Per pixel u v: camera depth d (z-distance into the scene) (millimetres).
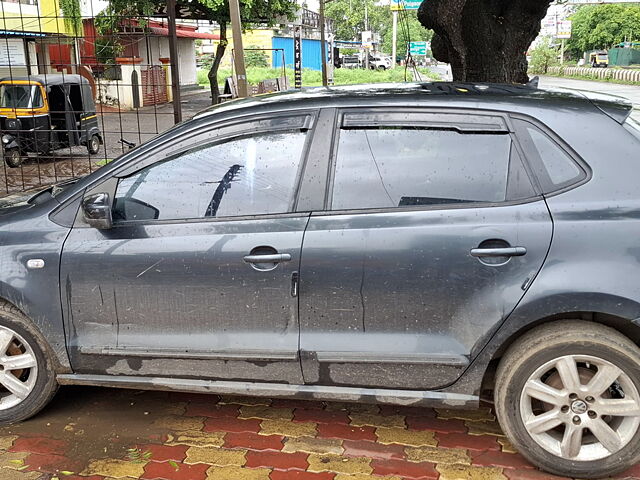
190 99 29734
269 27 22578
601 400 2932
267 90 21953
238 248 3135
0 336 3451
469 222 2977
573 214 2906
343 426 3543
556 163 2986
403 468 3146
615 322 3000
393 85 3578
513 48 7508
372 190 3117
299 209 3150
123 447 3355
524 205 2963
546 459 3006
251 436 3451
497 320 2945
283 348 3143
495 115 3084
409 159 3123
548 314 2900
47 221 3395
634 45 72875
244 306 3164
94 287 3291
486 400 3355
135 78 10211
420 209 3047
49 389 3490
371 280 3035
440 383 3074
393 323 3062
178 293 3215
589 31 80562
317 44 55562
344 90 3494
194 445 3369
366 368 3098
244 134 3297
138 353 3295
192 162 3328
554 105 3080
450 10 7742
